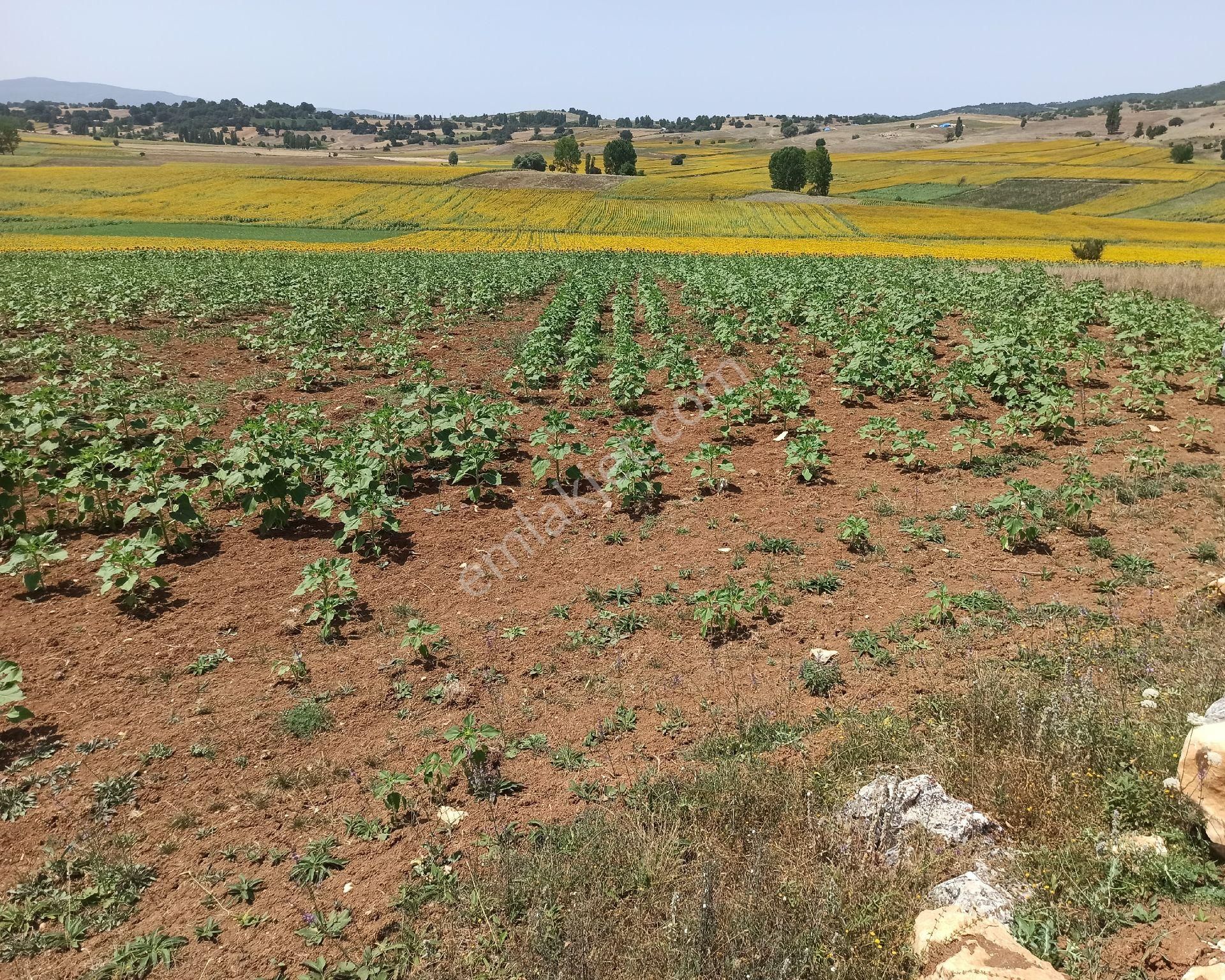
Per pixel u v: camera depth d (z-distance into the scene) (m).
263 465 9.12
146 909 4.30
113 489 10.05
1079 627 6.84
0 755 5.48
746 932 3.75
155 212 65.12
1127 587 7.57
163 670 6.51
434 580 8.18
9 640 6.89
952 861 4.24
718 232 61.75
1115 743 4.85
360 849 4.74
